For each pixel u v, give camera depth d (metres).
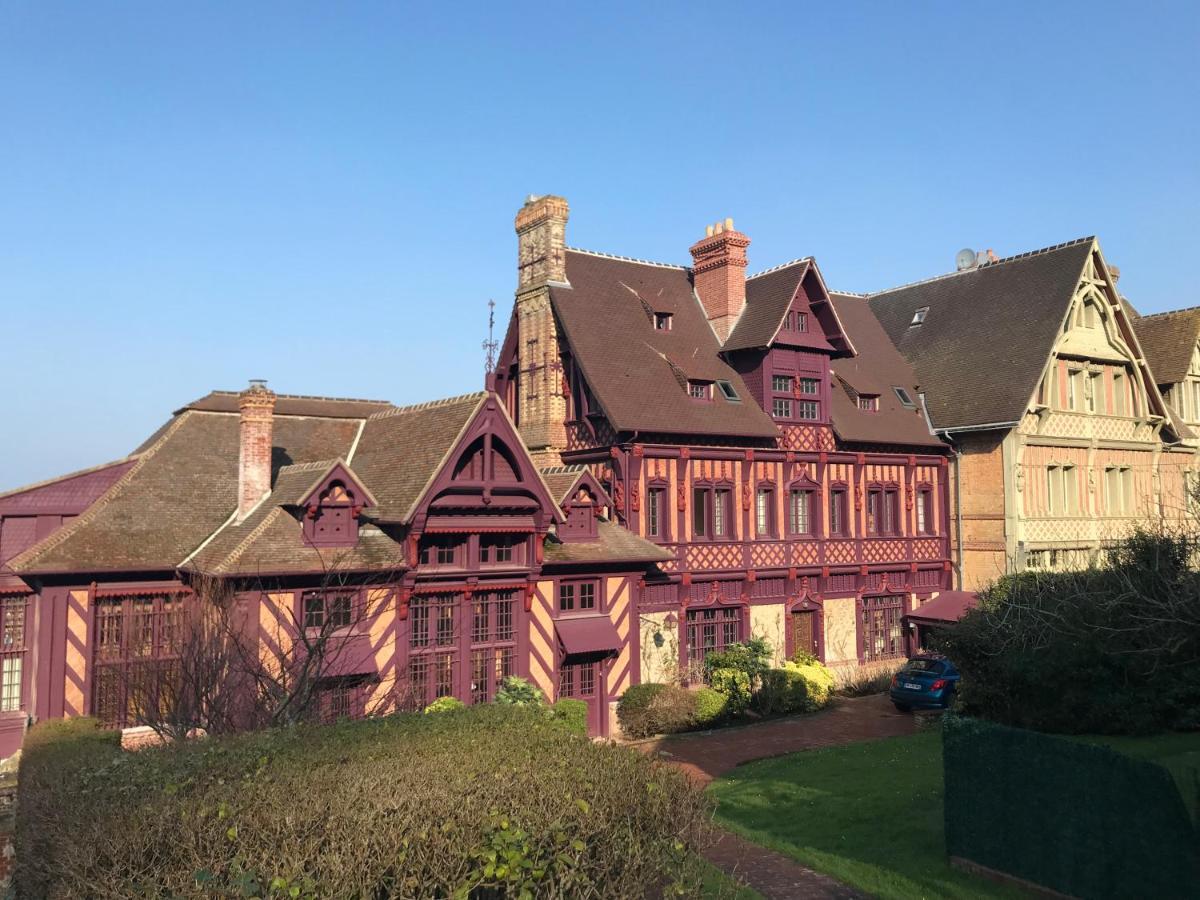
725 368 27.22
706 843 8.75
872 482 28.86
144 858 6.79
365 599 17.97
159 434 22.48
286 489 19.20
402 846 6.89
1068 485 30.75
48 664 16.75
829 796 14.42
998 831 10.70
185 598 17.88
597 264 27.88
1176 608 13.27
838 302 33.81
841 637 27.80
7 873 10.45
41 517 18.75
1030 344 30.02
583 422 25.27
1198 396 35.22
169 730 13.59
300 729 10.67
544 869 7.16
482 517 19.75
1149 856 9.28
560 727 11.00
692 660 24.70
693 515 24.95
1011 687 16.72
